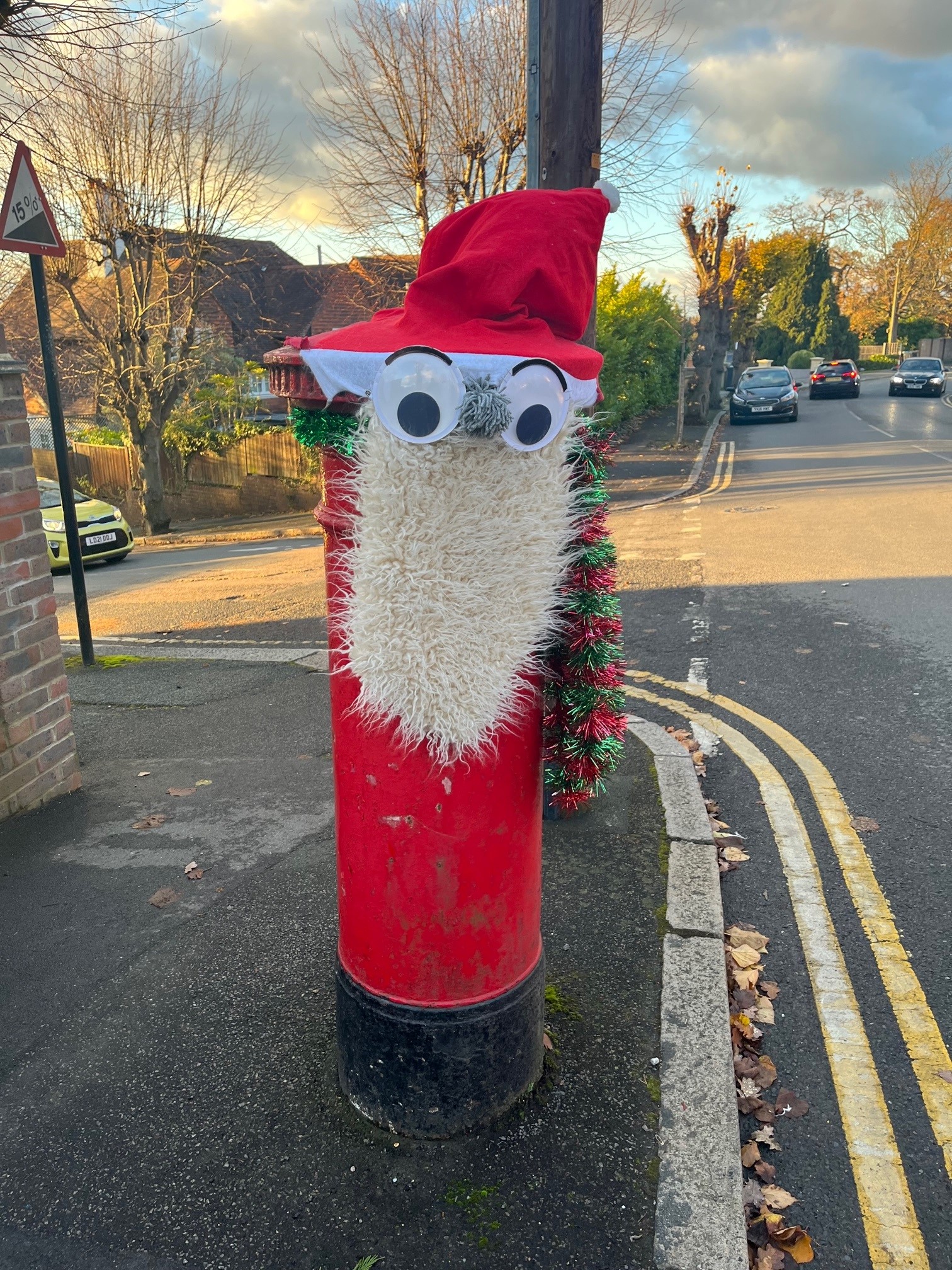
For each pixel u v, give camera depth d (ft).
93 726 16.98
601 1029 8.30
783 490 45.32
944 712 16.14
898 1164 7.16
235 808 13.15
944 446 60.64
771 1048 8.43
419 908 6.57
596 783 7.90
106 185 47.11
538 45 13.61
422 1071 6.91
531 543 6.05
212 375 70.79
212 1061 8.05
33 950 9.77
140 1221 6.53
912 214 213.25
